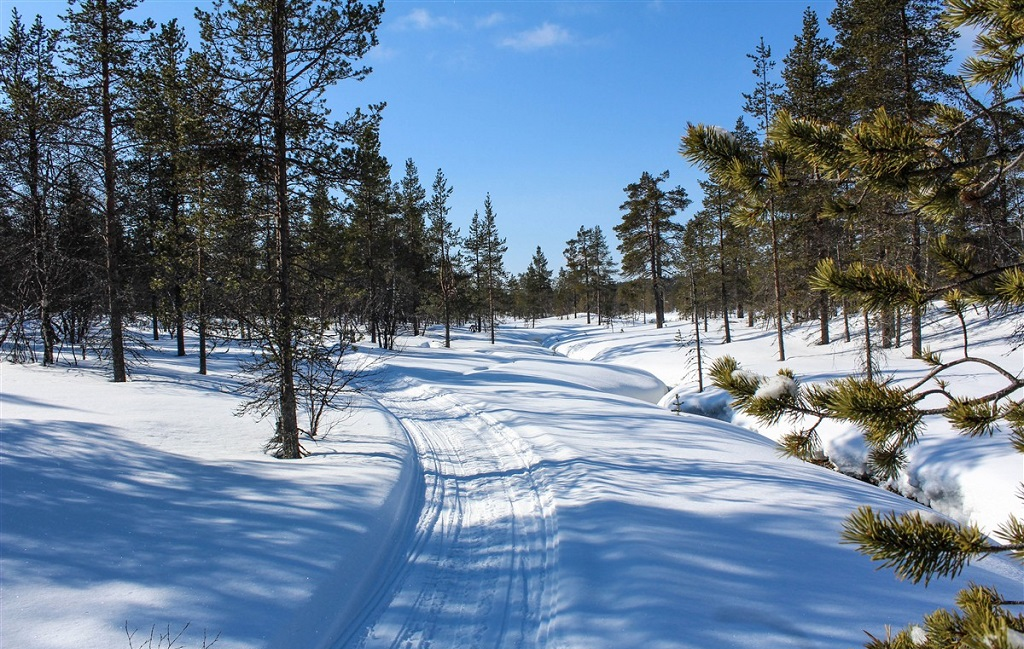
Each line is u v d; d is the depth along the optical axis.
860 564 5.98
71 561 5.32
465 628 5.25
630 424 14.13
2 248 19.09
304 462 9.76
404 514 8.27
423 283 46.44
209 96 9.72
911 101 16.36
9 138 16.77
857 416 2.17
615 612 5.05
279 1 9.85
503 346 40.16
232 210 10.52
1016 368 14.48
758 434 14.56
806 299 23.59
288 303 10.28
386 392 21.42
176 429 11.19
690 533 6.73
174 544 5.92
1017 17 1.87
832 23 21.64
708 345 30.89
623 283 51.19
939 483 9.88
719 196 31.06
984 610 1.83
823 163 2.29
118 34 16.86
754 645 4.47
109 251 17.12
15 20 17.67
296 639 4.77
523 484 9.43
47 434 8.99
